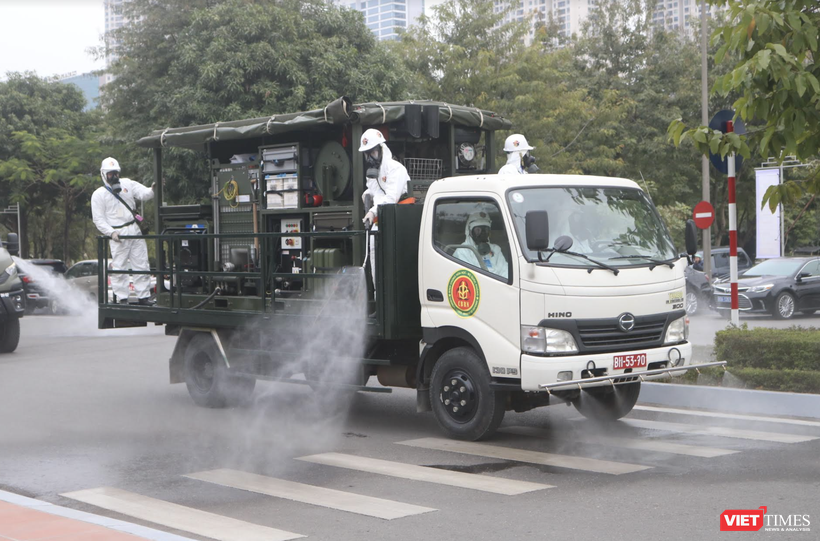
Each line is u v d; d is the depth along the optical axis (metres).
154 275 11.53
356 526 5.73
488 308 7.92
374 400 11.18
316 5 25.50
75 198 41.69
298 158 10.45
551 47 39.97
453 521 5.78
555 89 31.67
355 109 9.69
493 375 7.91
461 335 8.16
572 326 7.70
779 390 9.51
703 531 5.40
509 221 7.84
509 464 7.41
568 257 7.86
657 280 8.23
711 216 15.34
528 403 8.45
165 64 26.67
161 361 15.26
